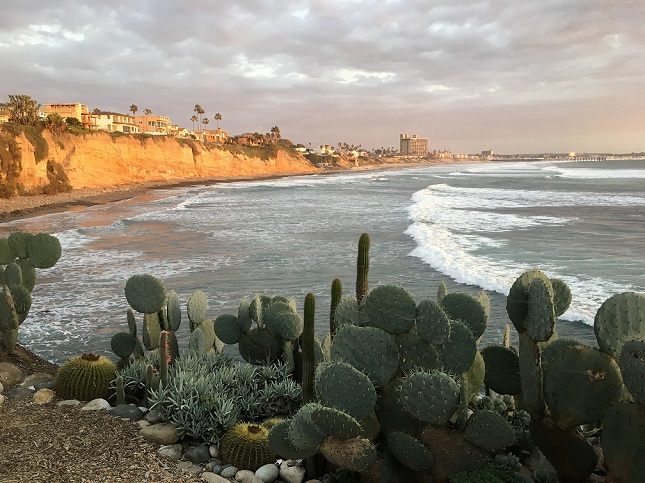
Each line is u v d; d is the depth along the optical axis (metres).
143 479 5.04
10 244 9.66
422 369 4.04
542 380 4.01
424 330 4.30
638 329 3.78
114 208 51.25
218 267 22.66
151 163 97.94
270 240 30.33
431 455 4.01
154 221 40.12
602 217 39.12
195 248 27.64
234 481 5.30
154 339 8.45
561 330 13.75
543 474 4.35
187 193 73.56
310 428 4.12
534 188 74.69
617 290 17.50
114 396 7.26
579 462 3.94
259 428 5.93
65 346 12.71
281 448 4.52
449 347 4.32
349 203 56.50
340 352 4.46
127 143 91.50
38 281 19.95
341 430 3.98
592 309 15.18
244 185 95.12
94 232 33.91
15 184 58.81
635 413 3.53
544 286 3.83
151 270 22.05
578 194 62.34
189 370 7.44
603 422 3.68
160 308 8.56
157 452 5.69
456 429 4.02
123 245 28.66
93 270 21.98
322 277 20.73
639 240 28.28
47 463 5.21
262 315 8.08
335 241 29.84
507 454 4.75
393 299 4.40
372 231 34.00
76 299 17.28
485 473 3.98
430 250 25.27
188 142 117.19
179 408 6.27
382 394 4.36
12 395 7.29
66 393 7.17
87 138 80.19
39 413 6.57
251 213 46.12
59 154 71.88
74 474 5.02
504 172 144.62
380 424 4.37
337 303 6.36
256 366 8.46
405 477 4.25
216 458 5.81
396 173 163.00
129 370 7.70
